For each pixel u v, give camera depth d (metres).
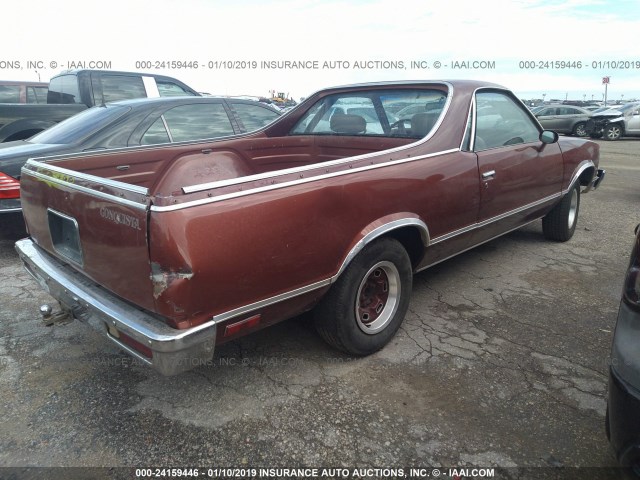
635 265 1.73
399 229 2.88
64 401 2.53
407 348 3.00
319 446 2.21
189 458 2.15
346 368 2.80
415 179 2.85
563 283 4.02
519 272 4.27
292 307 2.40
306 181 2.29
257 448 2.20
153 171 3.56
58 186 2.46
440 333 3.18
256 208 2.09
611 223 5.97
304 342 3.09
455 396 2.53
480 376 2.71
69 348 3.05
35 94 10.09
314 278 2.39
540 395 2.54
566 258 4.64
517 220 4.09
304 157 4.35
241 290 2.09
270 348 3.02
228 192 2.02
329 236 2.40
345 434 2.27
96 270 2.28
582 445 2.19
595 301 3.67
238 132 6.04
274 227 2.15
